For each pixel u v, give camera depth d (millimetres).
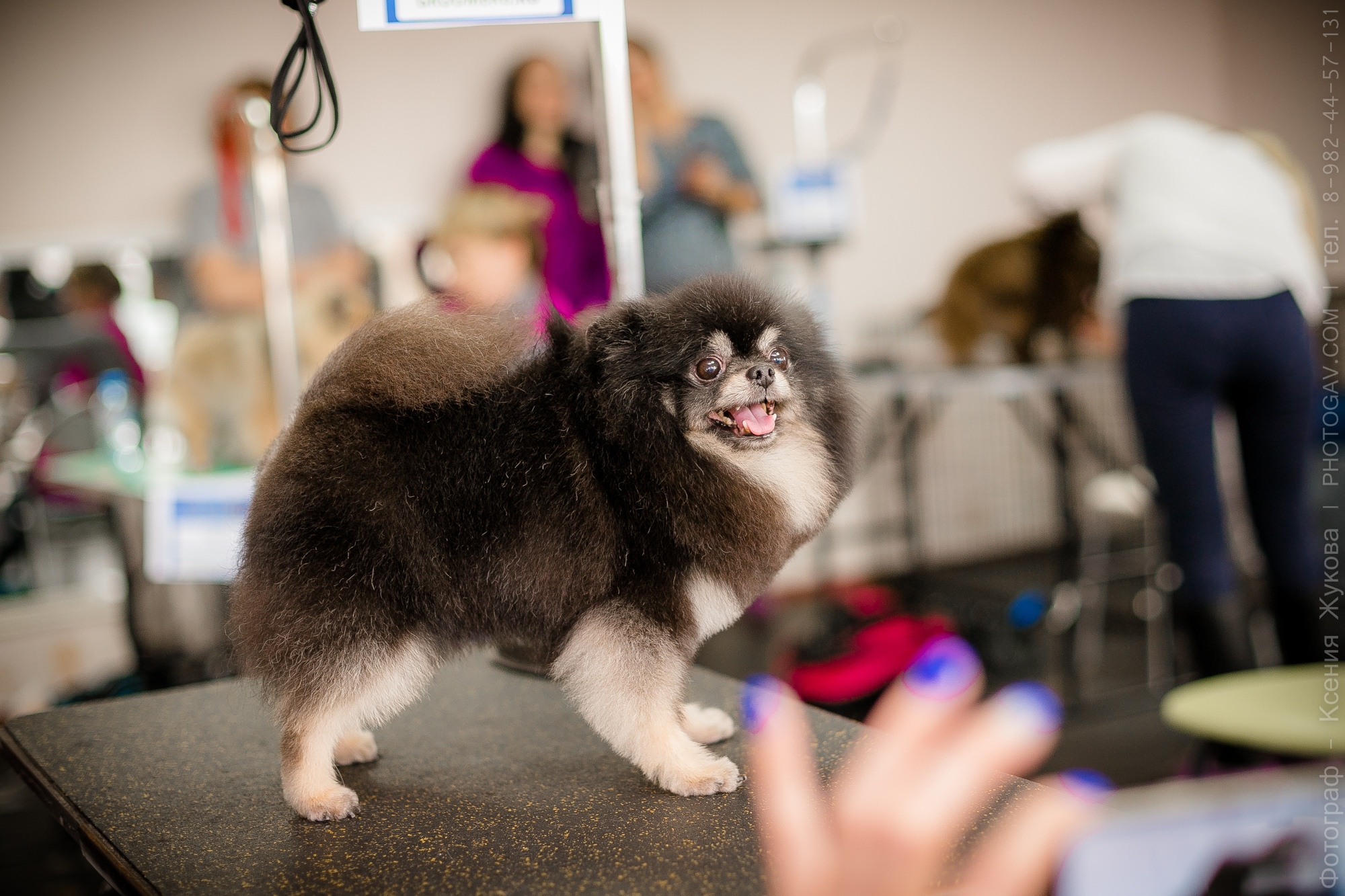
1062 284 5758
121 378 5023
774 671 4305
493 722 2236
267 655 1742
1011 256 5816
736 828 1626
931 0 6902
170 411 4254
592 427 1813
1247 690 2156
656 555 1782
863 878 743
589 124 5812
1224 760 3066
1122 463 6000
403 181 5516
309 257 4465
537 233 4680
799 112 6480
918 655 4148
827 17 6559
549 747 2070
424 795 1842
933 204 7012
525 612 1803
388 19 2074
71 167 4980
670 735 1818
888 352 6492
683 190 5102
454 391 1802
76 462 4668
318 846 1646
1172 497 3598
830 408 2053
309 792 1757
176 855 1632
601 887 1449
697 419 1861
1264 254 3457
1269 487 3602
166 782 1963
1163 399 3578
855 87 6695
